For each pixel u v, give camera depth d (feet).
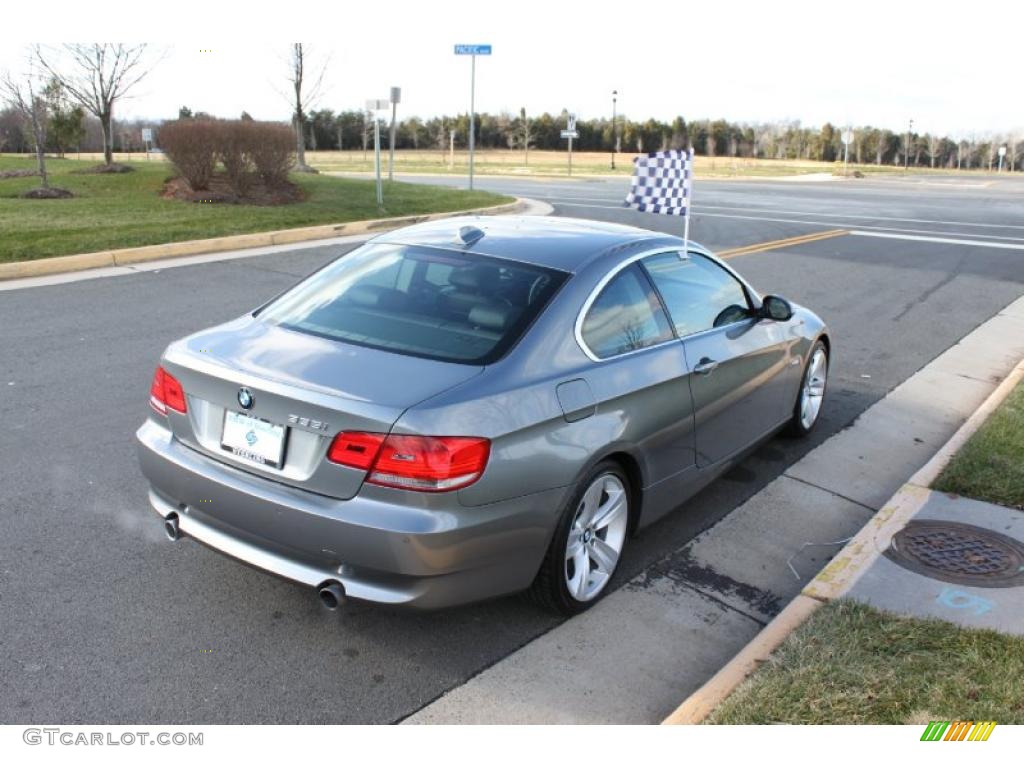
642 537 15.38
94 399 20.77
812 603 12.55
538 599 12.28
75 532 14.47
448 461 10.18
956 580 13.32
